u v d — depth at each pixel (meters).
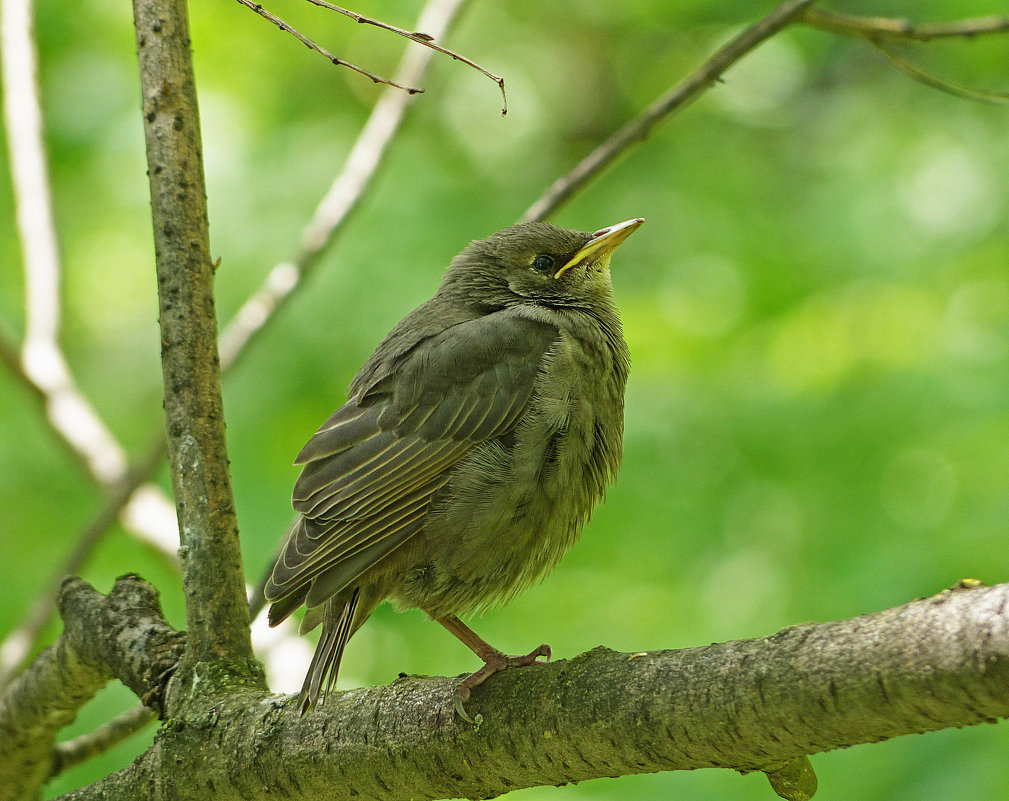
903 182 14.24
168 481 14.05
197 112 7.27
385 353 8.16
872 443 11.98
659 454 13.08
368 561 7.15
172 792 6.43
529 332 7.89
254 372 14.00
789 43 17.25
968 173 14.20
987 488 10.92
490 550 7.45
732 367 13.37
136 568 12.95
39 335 11.32
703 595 12.25
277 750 6.21
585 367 7.93
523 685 5.68
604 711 5.29
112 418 15.24
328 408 13.95
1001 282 12.62
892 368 12.44
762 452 12.66
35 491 13.92
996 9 15.03
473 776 5.79
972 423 11.48
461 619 7.88
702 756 5.10
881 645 4.53
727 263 14.75
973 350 12.10
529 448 7.54
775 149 16.98
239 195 14.98
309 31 16.56
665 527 12.79
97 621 7.36
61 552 13.38
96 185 15.45
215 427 7.07
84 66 15.66
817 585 11.56
